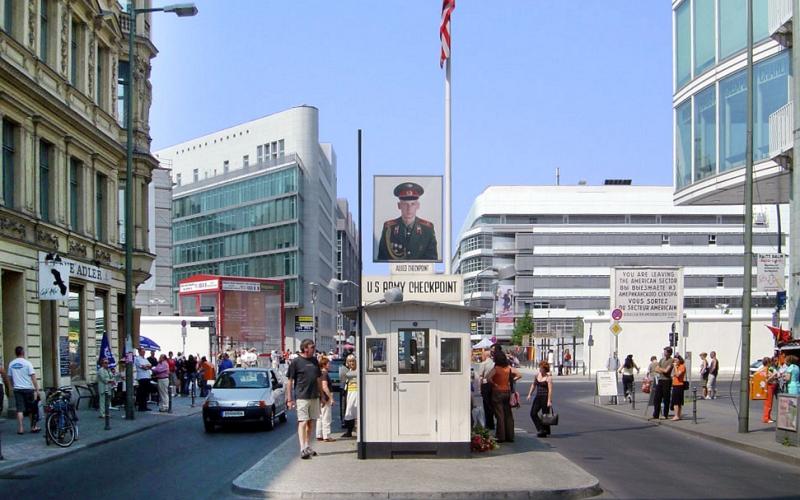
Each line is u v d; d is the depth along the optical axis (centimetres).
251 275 9431
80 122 3069
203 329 5031
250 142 9794
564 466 1423
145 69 3850
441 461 1485
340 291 12644
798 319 2277
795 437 1777
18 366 2045
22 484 1330
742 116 2769
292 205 8938
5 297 2627
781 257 2381
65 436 1819
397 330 1544
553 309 10581
